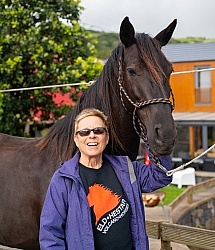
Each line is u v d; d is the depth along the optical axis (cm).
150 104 229
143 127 240
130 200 219
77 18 857
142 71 235
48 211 215
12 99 798
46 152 282
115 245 213
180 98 2000
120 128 258
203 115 1867
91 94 269
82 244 209
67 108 838
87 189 215
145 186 235
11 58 782
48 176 273
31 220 279
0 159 303
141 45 240
